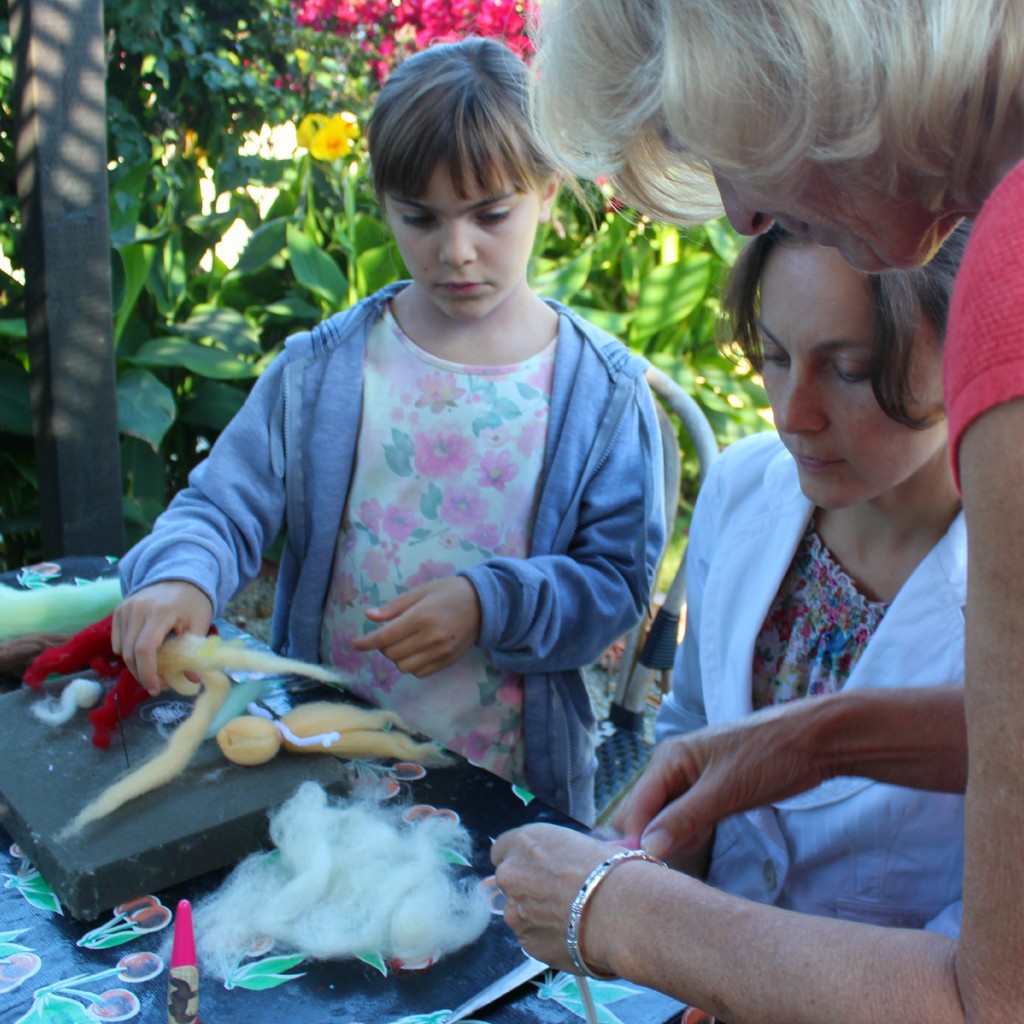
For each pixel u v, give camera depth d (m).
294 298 3.15
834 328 0.85
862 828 1.00
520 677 1.41
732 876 1.14
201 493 1.38
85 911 0.83
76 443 2.09
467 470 1.41
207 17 3.97
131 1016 0.74
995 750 0.48
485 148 1.20
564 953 0.68
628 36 0.61
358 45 3.55
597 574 1.38
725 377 3.32
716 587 1.15
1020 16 0.50
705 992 0.59
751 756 0.86
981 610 0.48
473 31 2.92
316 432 1.40
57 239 1.96
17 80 1.92
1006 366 0.46
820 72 0.51
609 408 1.41
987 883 0.49
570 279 2.99
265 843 0.91
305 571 1.44
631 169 0.74
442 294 1.33
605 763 1.60
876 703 0.87
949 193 0.58
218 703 1.02
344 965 0.80
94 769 0.96
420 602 1.23
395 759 1.07
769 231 0.91
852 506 1.02
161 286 2.93
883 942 0.55
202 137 4.02
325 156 2.87
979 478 0.48
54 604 1.31
